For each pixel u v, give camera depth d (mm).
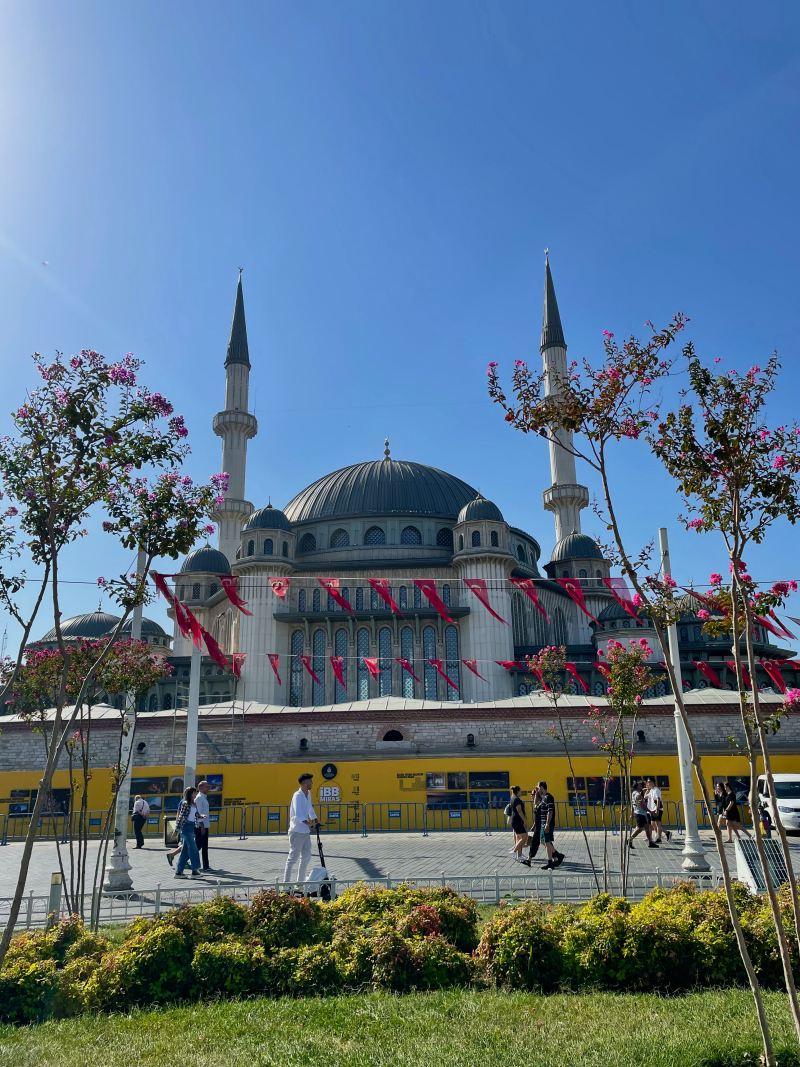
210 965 9812
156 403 8992
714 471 8078
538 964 9695
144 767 33656
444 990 9539
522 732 34531
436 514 68875
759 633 57062
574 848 23328
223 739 35594
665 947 9594
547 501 76000
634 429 8438
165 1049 7766
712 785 30641
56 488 8648
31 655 14984
